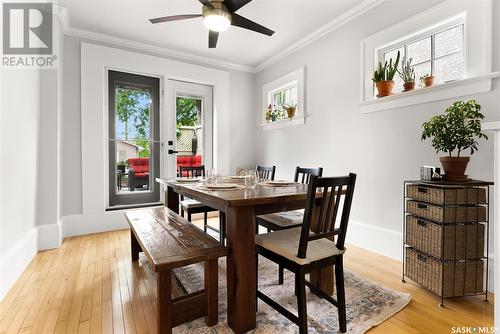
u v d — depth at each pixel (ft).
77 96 10.23
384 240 7.89
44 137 8.48
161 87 12.16
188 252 4.31
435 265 5.37
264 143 13.94
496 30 5.63
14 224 6.23
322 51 10.21
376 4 8.18
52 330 4.43
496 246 3.40
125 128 11.50
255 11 8.91
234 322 4.41
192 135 13.19
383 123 8.00
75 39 10.21
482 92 5.84
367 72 8.46
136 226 5.83
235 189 5.59
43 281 6.23
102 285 6.04
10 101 6.02
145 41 11.28
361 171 8.70
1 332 4.36
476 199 5.40
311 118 10.79
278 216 6.77
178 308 4.26
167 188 9.05
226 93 13.78
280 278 6.14
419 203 5.80
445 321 4.69
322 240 4.83
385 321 4.69
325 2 8.43
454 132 5.34
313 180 4.00
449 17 6.43
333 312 4.97
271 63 13.21
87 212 10.39
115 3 8.48
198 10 8.89
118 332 4.40
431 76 6.84
